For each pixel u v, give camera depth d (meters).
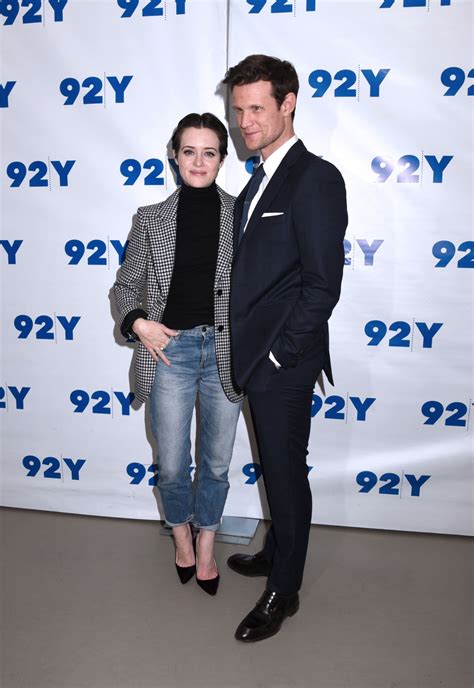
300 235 1.62
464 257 2.20
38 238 2.40
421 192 2.17
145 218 1.92
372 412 2.36
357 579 2.12
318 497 2.46
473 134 2.11
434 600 2.00
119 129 2.28
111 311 2.41
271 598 1.85
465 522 2.38
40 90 2.29
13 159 2.36
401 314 2.27
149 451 2.50
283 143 1.74
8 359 2.52
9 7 2.25
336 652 1.76
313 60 2.14
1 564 2.21
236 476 2.48
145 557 2.26
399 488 2.40
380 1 2.07
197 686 1.64
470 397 2.29
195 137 1.81
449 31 2.06
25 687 1.63
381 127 2.15
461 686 1.63
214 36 2.16
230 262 1.88
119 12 2.20
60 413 2.53
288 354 1.65
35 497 2.62
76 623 1.89
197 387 2.03
